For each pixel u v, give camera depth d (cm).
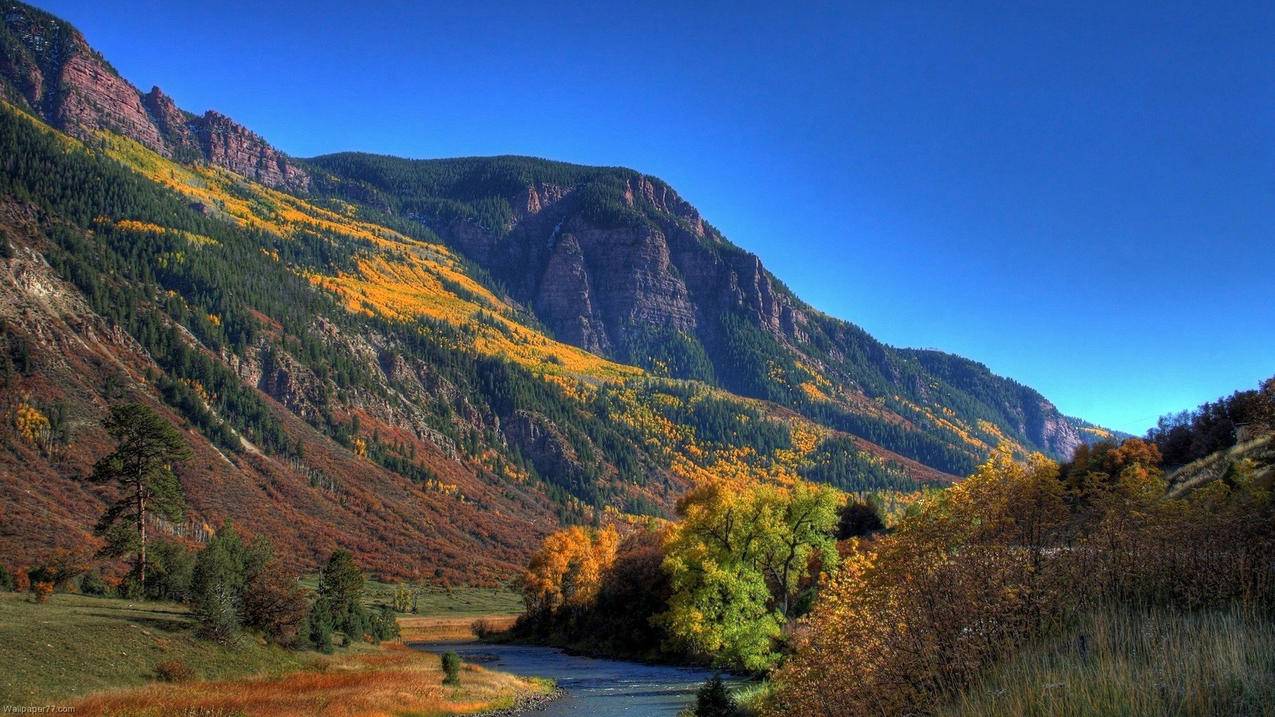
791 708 1766
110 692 3106
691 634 4075
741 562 4034
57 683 3047
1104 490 1454
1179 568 1312
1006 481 1405
